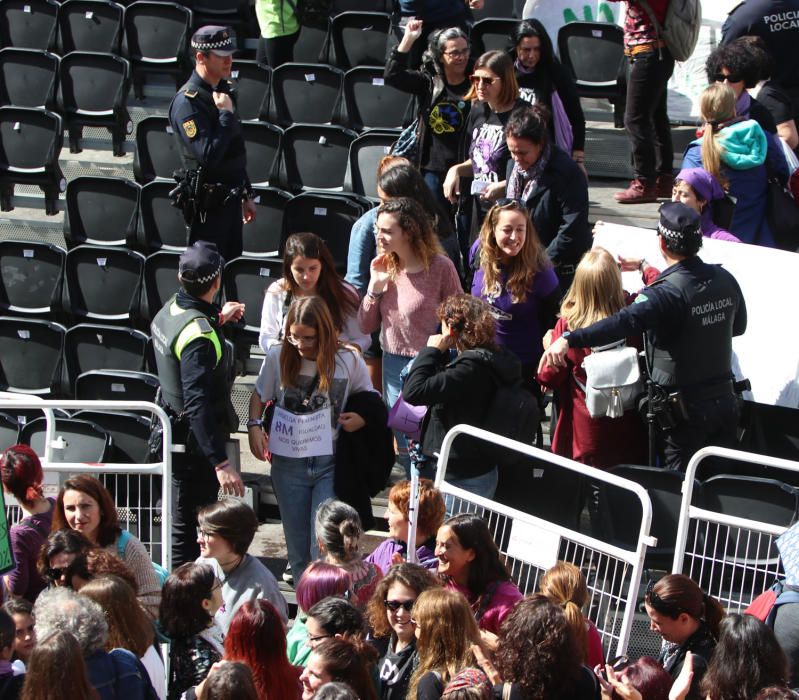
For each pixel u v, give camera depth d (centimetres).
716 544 740
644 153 1193
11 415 990
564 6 1310
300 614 625
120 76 1363
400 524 701
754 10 1091
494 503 759
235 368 1061
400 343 870
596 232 952
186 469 816
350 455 803
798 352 882
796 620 583
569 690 499
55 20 1464
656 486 779
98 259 1111
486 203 1014
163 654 717
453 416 783
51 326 1054
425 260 854
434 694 515
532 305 866
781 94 1066
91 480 679
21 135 1294
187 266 786
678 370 791
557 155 937
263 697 525
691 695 558
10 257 1134
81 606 522
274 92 1331
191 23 1427
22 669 529
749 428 873
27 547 686
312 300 777
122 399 980
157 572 716
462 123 1067
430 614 530
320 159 1230
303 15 1395
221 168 1041
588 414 822
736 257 902
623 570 748
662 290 780
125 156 1402
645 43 1141
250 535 692
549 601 517
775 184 977
